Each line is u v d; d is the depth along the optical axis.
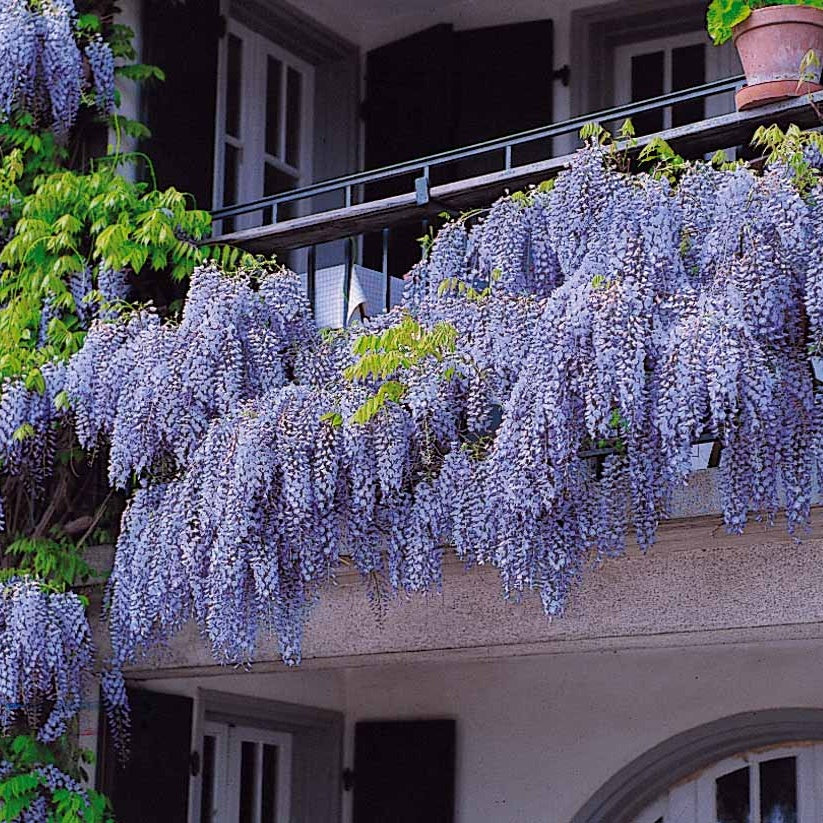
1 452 7.50
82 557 7.95
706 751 8.40
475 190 7.26
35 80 8.25
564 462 5.79
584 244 6.27
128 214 7.98
